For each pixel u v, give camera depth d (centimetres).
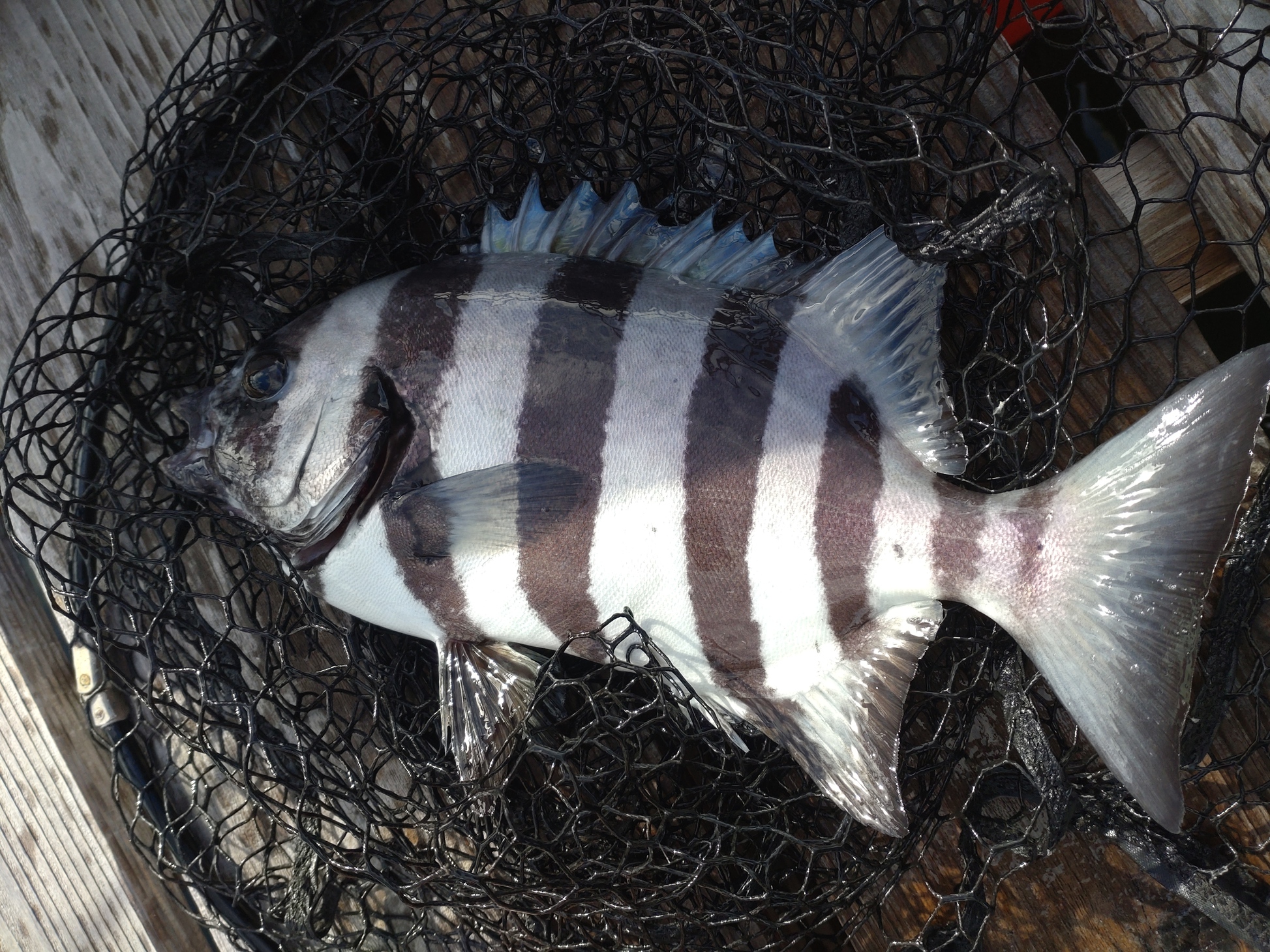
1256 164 40
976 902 42
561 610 39
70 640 46
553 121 42
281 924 44
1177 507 35
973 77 43
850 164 40
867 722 39
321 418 40
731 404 38
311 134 47
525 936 41
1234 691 42
